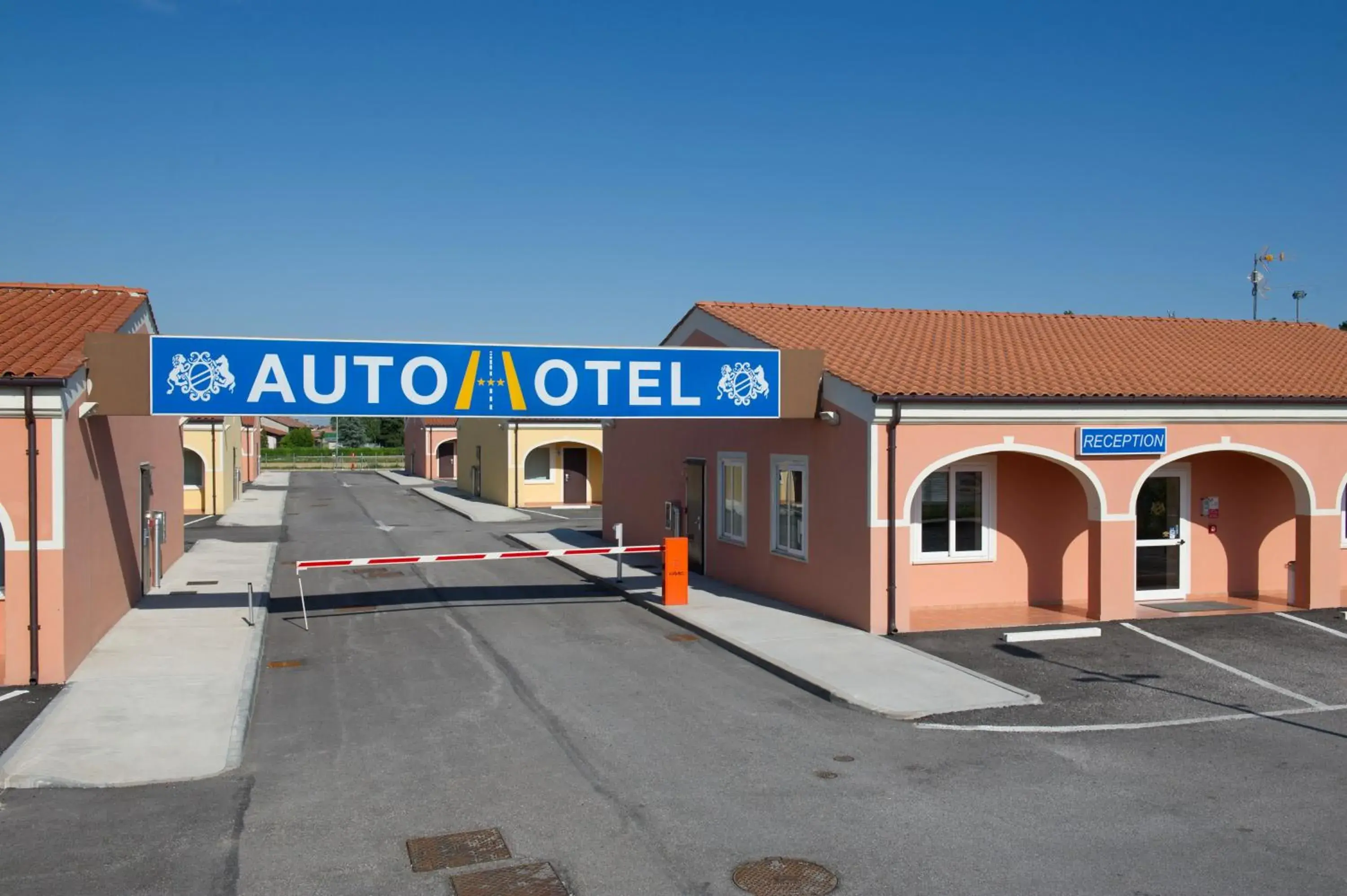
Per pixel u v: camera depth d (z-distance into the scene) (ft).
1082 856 22.13
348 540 89.45
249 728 32.09
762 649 41.65
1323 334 67.56
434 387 44.70
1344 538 55.67
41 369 36.68
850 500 46.39
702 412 47.78
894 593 44.78
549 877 21.11
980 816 24.45
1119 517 47.88
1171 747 29.86
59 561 36.22
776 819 24.23
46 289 53.67
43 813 24.54
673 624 48.91
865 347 54.44
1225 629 45.91
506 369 45.68
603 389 46.78
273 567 70.38
